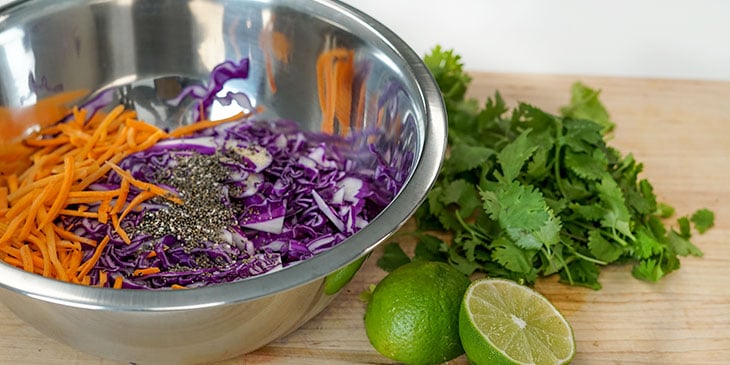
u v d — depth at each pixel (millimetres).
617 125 769
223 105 733
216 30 710
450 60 738
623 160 701
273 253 624
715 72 909
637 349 617
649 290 651
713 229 692
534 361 561
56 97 691
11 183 653
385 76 662
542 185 685
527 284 648
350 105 694
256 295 506
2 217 620
